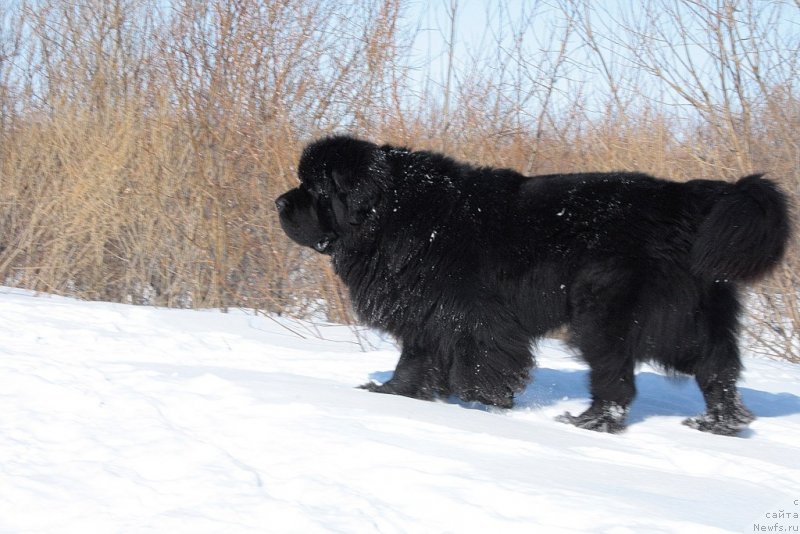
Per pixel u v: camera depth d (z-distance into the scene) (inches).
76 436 153.2
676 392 248.8
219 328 303.3
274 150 347.3
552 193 205.0
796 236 334.0
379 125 352.5
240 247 371.2
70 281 391.2
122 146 379.2
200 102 370.6
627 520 120.1
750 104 365.7
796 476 158.4
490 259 204.1
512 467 143.3
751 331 350.9
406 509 124.2
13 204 401.7
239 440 154.2
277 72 364.5
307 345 287.3
